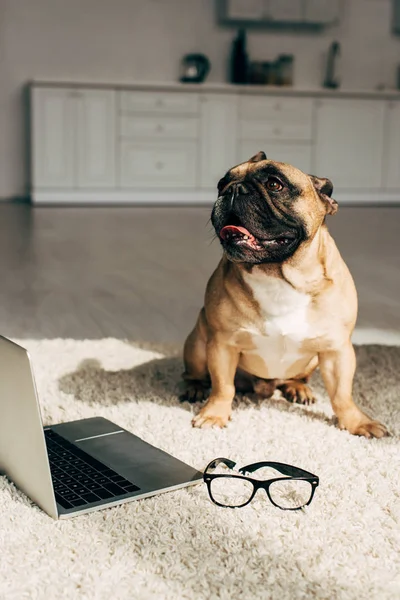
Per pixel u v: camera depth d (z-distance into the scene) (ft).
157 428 6.07
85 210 22.13
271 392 6.77
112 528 4.47
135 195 23.76
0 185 24.66
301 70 25.98
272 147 24.29
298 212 5.45
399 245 16.93
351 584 3.98
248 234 5.38
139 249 15.83
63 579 3.98
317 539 4.40
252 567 4.10
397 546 4.35
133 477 5.11
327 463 5.41
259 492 4.97
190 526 4.53
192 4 24.93
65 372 7.55
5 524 4.48
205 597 3.84
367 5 26.02
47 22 24.25
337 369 6.12
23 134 24.54
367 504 4.81
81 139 23.09
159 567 4.08
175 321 10.13
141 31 24.82
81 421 6.15
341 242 17.16
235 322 6.02
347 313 6.00
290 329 5.95
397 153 25.02
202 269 13.83
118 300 11.31
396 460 5.48
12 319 10.06
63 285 12.30
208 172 24.09
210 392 6.99
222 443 5.77
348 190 24.91
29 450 4.65
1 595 3.84
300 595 3.87
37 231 17.97
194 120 23.71
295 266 5.68
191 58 24.68
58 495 4.83
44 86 22.61
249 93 23.86
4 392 4.83
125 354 8.25
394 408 6.67
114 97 23.07
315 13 25.13
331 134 24.50
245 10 24.71
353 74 26.32
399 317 10.57
